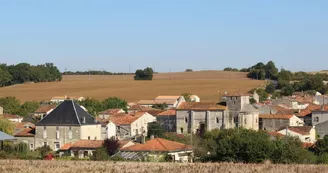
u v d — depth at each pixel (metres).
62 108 149.00
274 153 93.00
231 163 84.31
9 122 143.12
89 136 148.25
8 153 109.19
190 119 162.75
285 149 93.62
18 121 191.50
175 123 166.88
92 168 75.56
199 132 159.12
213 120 160.50
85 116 149.50
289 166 78.44
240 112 160.25
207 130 155.25
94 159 103.06
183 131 163.00
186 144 118.19
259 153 92.56
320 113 169.75
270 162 88.56
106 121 163.50
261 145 93.25
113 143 118.62
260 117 168.25
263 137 102.50
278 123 165.75
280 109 182.25
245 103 161.50
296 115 174.00
